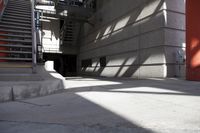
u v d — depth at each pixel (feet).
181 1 42.22
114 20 61.93
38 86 21.18
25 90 19.99
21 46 30.53
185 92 21.66
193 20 32.55
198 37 31.86
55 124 11.26
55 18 86.89
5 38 33.04
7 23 35.65
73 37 99.30
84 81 40.11
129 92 22.44
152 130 9.93
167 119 11.69
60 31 96.89
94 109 14.74
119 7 58.75
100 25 73.36
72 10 73.51
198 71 32.12
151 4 44.11
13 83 20.25
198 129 9.97
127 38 54.03
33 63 25.71
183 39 42.01
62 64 114.01
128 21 53.57
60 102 17.76
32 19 33.60
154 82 33.45
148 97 18.99
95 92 22.94
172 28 40.88
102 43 71.41
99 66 74.54
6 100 18.51
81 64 97.66
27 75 23.94
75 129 10.38
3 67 26.35
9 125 11.19
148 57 44.83
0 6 36.11
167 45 40.16
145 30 46.06
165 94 20.57
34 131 10.19
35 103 17.52
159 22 41.37
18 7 44.96
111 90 24.52
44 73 31.17
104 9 69.46
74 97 20.06
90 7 79.46
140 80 39.19
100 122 11.46
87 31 88.74
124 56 55.62
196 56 32.27
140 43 48.01
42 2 79.41
